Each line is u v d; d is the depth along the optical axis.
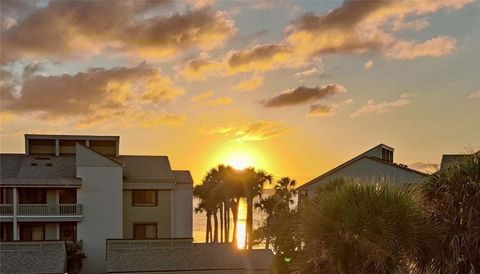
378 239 7.78
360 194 8.20
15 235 37.09
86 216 38.69
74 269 36.50
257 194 56.28
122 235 39.19
